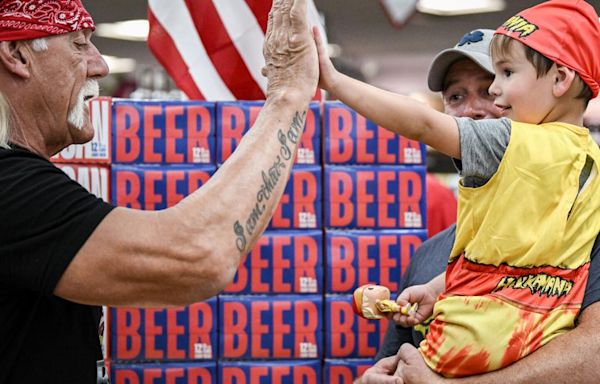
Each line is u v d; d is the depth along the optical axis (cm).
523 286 182
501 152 179
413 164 289
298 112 174
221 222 161
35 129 176
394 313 218
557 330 182
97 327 180
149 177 282
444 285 220
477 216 185
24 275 154
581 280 186
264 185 166
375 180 288
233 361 284
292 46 175
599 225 189
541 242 180
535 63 188
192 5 340
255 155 167
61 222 155
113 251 154
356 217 287
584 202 186
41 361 166
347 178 287
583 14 190
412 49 864
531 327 181
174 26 344
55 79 174
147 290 158
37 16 171
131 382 280
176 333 282
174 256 156
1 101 168
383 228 288
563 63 186
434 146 181
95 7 736
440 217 393
